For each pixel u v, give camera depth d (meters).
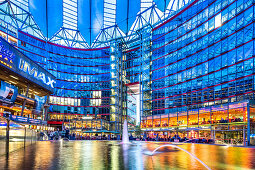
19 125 14.92
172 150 16.23
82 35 85.38
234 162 9.82
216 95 44.12
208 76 46.81
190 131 46.19
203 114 42.66
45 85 47.53
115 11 77.62
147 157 11.21
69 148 17.31
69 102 81.81
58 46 83.06
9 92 35.09
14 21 65.06
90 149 16.69
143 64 68.69
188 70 53.25
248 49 37.06
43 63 76.25
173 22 60.06
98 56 86.31
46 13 74.00
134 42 79.38
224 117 36.78
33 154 11.66
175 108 56.09
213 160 10.45
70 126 65.31
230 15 41.62
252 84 35.72
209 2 47.75
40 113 51.00
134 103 101.44
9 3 62.81
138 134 70.38
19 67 35.69
